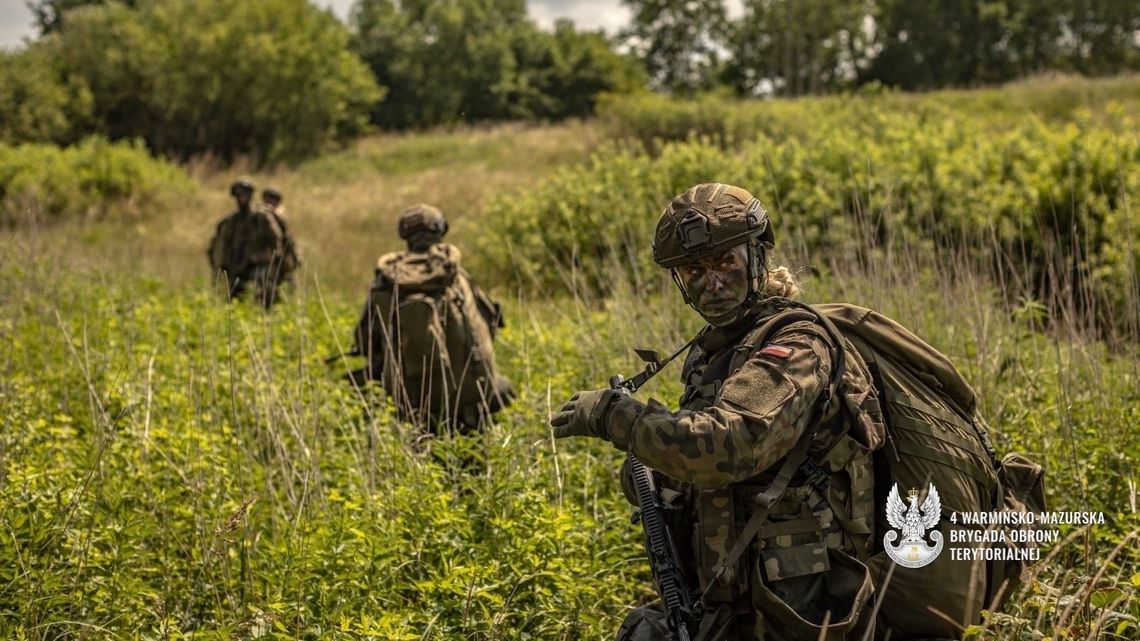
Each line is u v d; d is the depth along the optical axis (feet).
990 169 35.12
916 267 19.89
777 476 7.64
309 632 10.91
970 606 8.10
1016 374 16.08
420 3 214.69
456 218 62.64
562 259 37.88
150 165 76.74
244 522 12.66
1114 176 30.35
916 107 79.87
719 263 8.06
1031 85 89.10
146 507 13.75
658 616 8.75
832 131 45.01
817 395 7.57
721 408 7.38
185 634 11.68
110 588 11.78
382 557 11.87
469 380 17.40
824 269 21.06
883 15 226.38
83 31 133.90
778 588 7.72
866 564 7.95
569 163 78.33
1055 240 29.17
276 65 123.44
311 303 28.84
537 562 11.60
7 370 18.02
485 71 212.02
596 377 18.70
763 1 217.36
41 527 12.18
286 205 69.67
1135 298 16.76
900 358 8.29
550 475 14.71
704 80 227.20
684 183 39.99
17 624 11.22
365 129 147.43
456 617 11.20
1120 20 231.50
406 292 17.21
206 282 36.60
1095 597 8.20
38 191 62.28
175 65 126.41
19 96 126.11
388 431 16.05
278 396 16.25
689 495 8.42
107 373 19.48
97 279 32.27
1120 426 14.34
